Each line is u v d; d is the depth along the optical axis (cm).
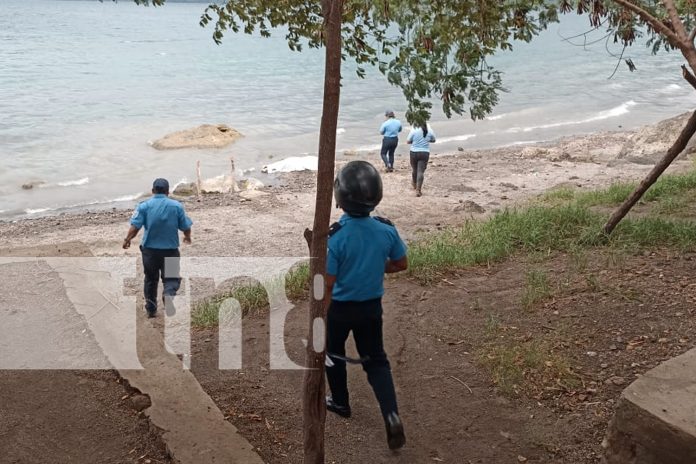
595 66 5559
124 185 2022
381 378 421
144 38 8212
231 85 4291
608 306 642
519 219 1011
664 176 1350
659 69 5400
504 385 516
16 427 444
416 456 442
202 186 1853
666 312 614
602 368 532
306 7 588
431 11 576
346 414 477
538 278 735
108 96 3747
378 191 407
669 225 879
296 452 439
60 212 1728
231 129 2747
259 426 468
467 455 442
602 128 3039
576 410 480
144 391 482
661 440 359
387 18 559
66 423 451
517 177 1903
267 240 1273
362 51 598
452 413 489
